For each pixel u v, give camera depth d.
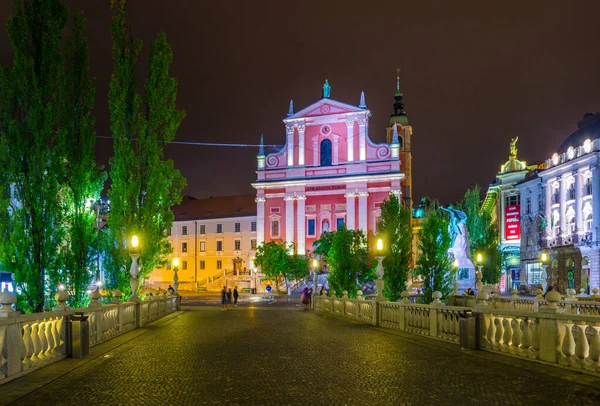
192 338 18.25
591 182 54.91
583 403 8.62
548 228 63.31
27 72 19.73
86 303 21.00
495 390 9.59
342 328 21.95
